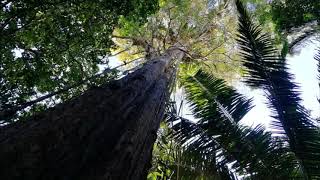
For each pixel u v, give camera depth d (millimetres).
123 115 3004
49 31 7164
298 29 12422
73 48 7652
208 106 6559
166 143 6570
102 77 8086
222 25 17344
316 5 11469
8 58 6953
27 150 1799
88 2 7047
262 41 6562
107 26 7676
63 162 1955
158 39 15125
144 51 14617
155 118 3984
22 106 3439
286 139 5906
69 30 7297
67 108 2582
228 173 5703
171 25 16062
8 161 1652
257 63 6441
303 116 5906
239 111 6441
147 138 3355
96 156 2281
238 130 6141
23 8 6488
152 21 15375
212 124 6301
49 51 7367
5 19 6629
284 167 5680
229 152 5988
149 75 5031
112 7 7145
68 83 7785
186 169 5734
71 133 2223
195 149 5973
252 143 5977
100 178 2135
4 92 6785
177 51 11320
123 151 2576
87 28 7391
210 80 6898
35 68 7230
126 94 3479
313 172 5543
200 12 16781
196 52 15586
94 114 2639
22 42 7141
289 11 12094
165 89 5242
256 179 5691
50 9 6922
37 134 1993
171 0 15469
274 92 6180
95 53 7910
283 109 6027
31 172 1700
